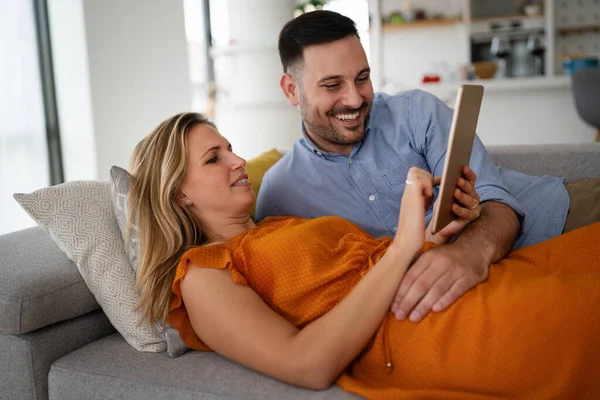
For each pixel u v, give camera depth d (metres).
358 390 1.09
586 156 1.91
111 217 1.48
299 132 4.38
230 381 1.18
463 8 7.05
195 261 1.22
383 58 7.38
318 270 1.25
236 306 1.17
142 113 3.51
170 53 3.72
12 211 3.04
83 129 3.19
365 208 1.77
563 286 1.09
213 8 7.21
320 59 1.65
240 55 4.18
